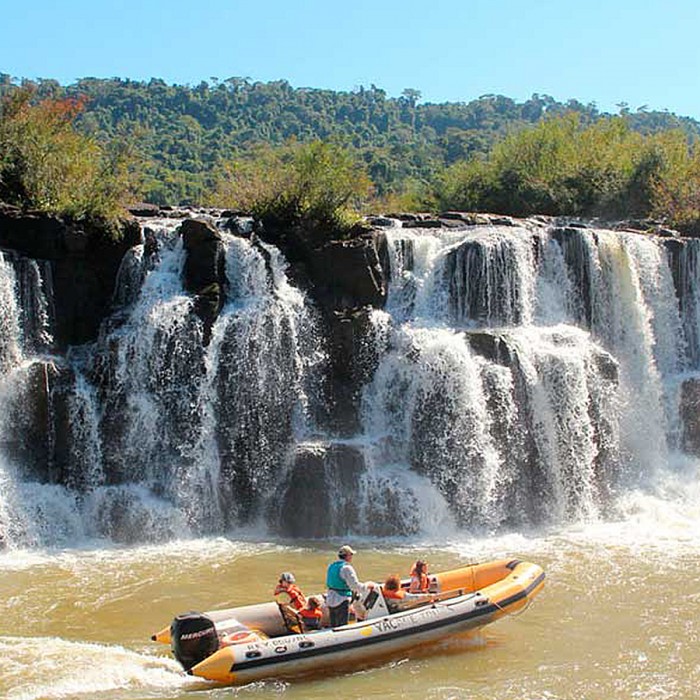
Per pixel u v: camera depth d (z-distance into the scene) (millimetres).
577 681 14820
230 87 176375
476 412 25172
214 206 35969
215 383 24953
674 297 31203
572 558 21594
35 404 23812
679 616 17672
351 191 30984
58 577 20141
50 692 14172
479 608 16188
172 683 14648
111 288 26969
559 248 29766
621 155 45188
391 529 23875
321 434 25844
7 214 26438
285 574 16250
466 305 28328
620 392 28672
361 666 15367
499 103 198125
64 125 33938
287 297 26609
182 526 23625
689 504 26859
